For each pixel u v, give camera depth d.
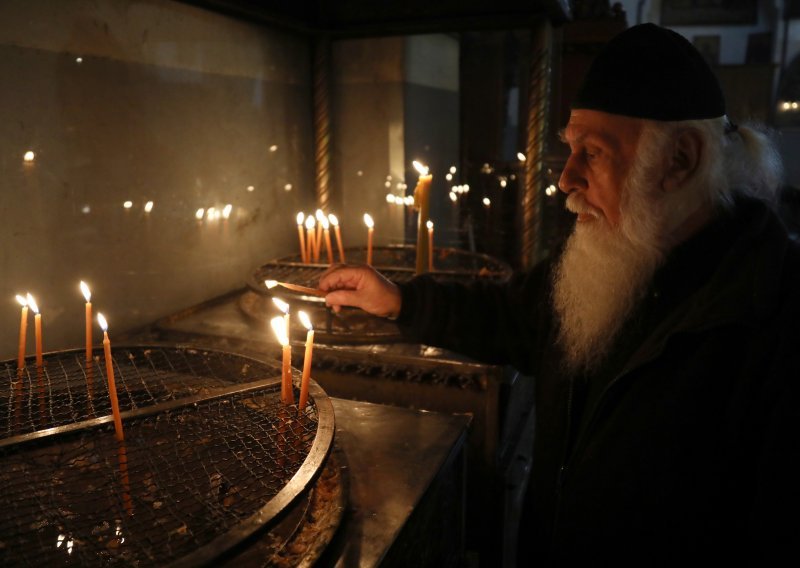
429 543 1.05
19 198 1.48
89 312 1.25
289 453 0.94
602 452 0.86
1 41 1.41
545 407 1.06
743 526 0.77
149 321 1.93
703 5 11.98
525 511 1.12
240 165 2.32
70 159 1.61
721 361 0.78
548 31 2.34
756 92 10.59
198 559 0.68
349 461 1.06
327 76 2.70
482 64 5.19
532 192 2.46
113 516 0.84
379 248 2.56
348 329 1.78
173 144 1.97
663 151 0.83
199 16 2.05
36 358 1.23
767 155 0.93
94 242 1.71
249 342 1.73
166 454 0.98
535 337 1.24
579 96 0.90
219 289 2.25
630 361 0.87
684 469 0.79
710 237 0.87
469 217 4.04
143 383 1.14
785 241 0.81
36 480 0.91
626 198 0.86
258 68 2.38
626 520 0.83
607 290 0.93
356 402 1.30
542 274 1.24
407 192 3.03
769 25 11.82
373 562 0.81
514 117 8.11
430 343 1.32
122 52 1.75
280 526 0.88
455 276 2.02
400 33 2.56
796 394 0.70
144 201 1.87
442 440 1.14
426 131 3.25
